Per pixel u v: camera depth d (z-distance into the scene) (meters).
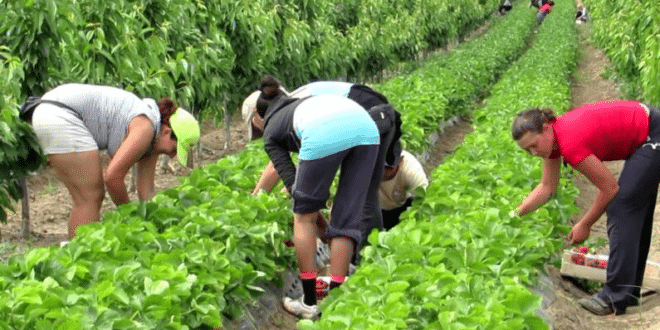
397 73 22.11
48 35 7.84
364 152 5.58
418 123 11.95
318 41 14.34
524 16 41.97
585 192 10.66
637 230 6.01
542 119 5.70
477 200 6.89
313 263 5.75
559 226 7.08
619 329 5.88
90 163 5.75
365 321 4.38
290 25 12.97
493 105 14.32
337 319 4.53
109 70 9.03
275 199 6.46
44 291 4.33
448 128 15.50
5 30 7.84
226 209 6.21
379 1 20.27
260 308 5.79
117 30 9.00
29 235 8.15
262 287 6.02
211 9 11.16
